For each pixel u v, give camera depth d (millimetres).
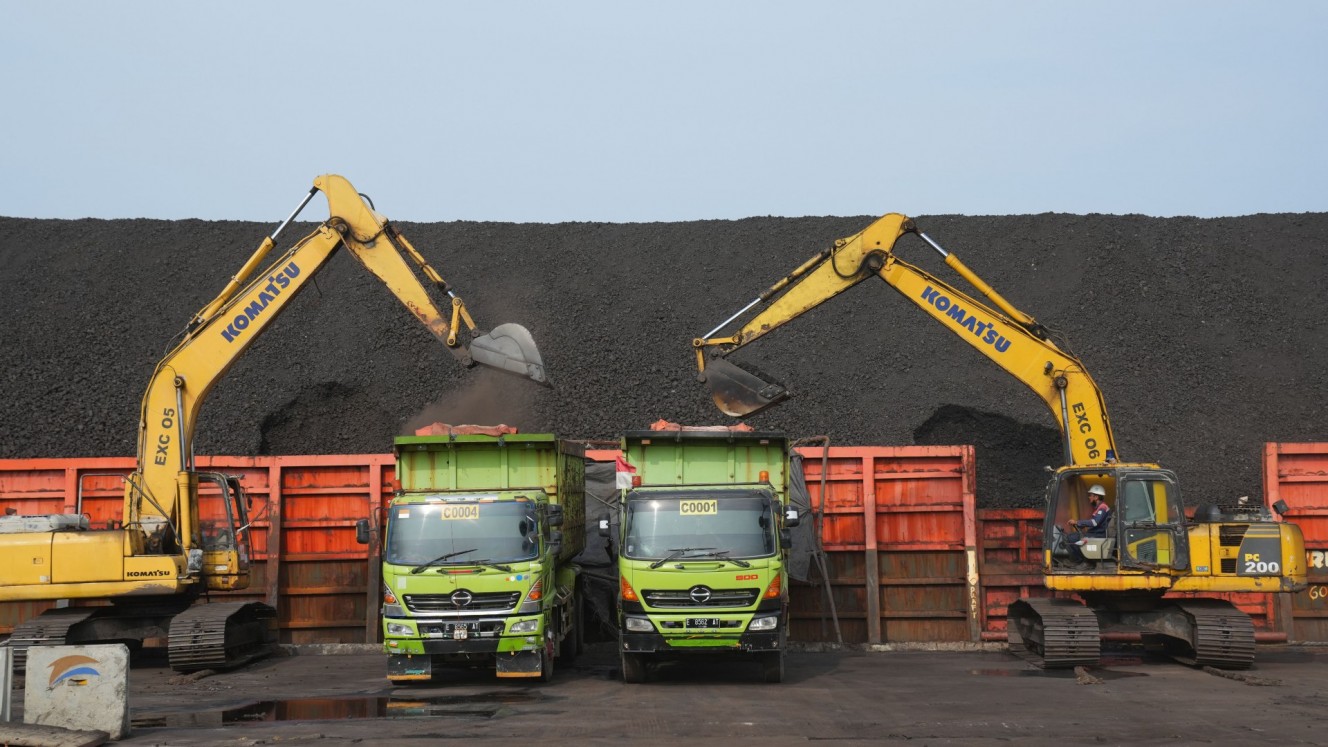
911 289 17109
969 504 18391
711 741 9969
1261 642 18375
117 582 15922
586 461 19484
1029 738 10078
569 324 33688
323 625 19062
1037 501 26016
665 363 31156
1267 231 39469
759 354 32219
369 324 33750
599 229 40625
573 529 17328
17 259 38406
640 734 10391
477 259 38094
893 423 28391
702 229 40312
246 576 17219
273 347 32594
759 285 36281
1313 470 18359
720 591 14047
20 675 16047
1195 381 30859
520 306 34938
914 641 18562
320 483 19109
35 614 18781
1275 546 15508
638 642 14086
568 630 16531
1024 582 18391
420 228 40375
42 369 31375
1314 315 34531
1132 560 15602
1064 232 39094
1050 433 28000
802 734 10344
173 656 15844
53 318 34625
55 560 15859
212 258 38844
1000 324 16906
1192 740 9969
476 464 15922
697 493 14633
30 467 19062
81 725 10367
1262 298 35469
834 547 18562
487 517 14711
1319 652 17922
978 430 28516
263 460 18953
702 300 35531
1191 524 15750
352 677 15672
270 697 13633
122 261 38438
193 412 16750
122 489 19141
